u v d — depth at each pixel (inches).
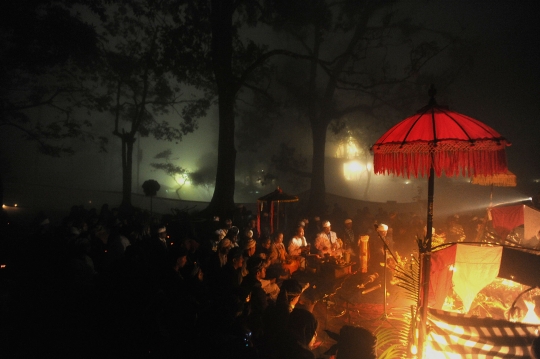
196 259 355.9
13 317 293.3
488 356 172.2
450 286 203.5
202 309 215.9
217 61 740.0
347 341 139.3
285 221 666.8
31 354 243.6
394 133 184.7
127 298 230.5
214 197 727.1
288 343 157.3
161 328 216.7
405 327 234.8
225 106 740.0
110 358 223.6
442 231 498.9
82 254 302.8
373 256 467.5
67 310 287.1
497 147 163.9
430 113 182.1
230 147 738.8
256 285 211.2
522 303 255.3
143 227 433.7
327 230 460.1
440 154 174.9
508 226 368.2
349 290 370.9
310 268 391.9
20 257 370.9
